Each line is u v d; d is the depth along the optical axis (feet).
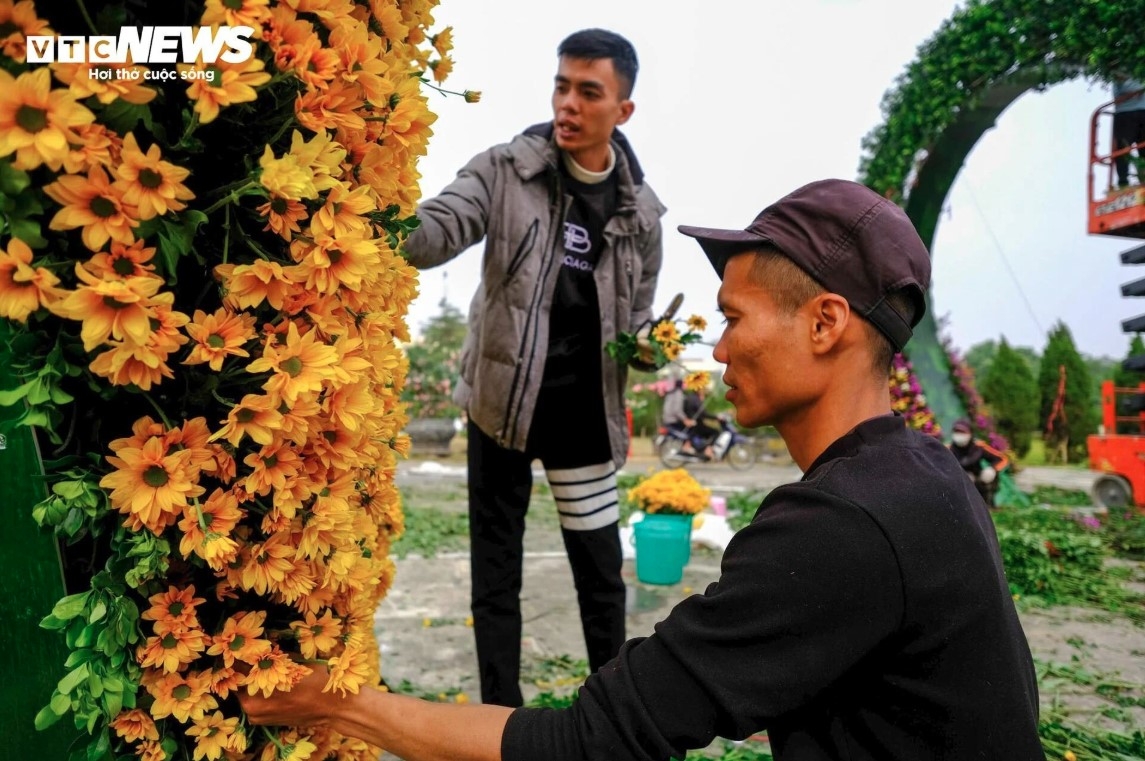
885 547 3.33
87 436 3.64
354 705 4.07
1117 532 24.35
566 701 9.38
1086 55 20.33
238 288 3.43
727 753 8.48
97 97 3.08
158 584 3.76
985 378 63.05
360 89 3.77
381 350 4.23
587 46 7.79
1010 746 3.37
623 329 8.38
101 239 3.04
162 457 3.37
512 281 7.88
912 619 3.34
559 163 8.13
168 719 3.95
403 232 4.47
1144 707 10.36
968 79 23.02
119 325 3.08
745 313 3.91
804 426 3.95
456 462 44.96
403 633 12.59
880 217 3.77
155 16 3.46
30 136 2.85
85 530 3.50
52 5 3.25
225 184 3.71
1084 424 58.90
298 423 3.55
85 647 3.51
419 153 4.46
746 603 3.45
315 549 3.85
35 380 3.17
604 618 8.35
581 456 8.32
